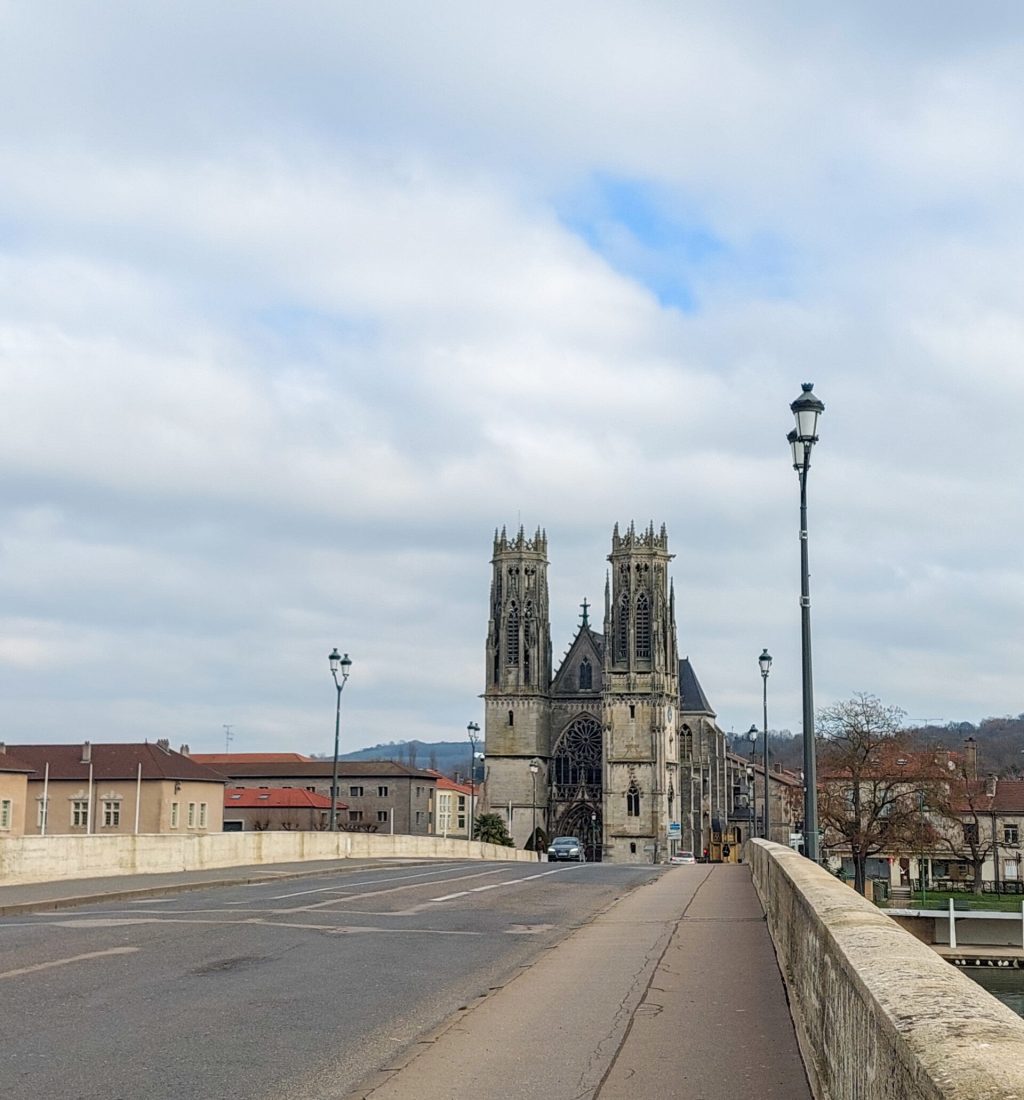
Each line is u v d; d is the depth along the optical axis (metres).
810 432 31.55
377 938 23.73
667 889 39.44
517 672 169.38
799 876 16.80
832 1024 8.98
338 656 67.94
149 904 30.95
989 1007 5.91
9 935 22.77
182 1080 12.05
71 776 118.81
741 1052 13.59
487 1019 15.68
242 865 49.53
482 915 29.00
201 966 19.38
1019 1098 4.27
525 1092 11.99
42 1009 15.41
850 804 98.81
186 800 120.56
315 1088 11.99
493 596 171.12
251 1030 14.55
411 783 184.25
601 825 165.50
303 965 19.78
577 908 31.45
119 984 17.39
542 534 172.38
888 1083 5.80
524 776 167.88
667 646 166.88
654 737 162.38
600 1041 14.34
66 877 37.94
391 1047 13.95
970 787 123.38
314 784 185.50
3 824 103.38
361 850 64.00
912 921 81.69
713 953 22.03
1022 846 136.25
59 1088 11.63
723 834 182.88
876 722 97.69
